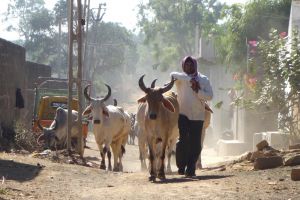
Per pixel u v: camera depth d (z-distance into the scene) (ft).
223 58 90.68
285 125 48.34
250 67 59.16
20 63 79.77
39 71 104.37
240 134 80.33
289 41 57.62
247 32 84.84
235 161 43.93
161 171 36.86
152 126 36.32
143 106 39.55
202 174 39.22
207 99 37.35
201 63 112.27
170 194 29.43
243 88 65.72
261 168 37.60
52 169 41.04
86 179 37.76
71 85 56.85
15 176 36.96
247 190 29.55
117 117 52.08
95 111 49.88
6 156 46.62
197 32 145.59
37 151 61.67
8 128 70.49
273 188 29.73
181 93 37.76
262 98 49.19
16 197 29.19
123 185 34.42
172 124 37.32
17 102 76.74
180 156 38.06
